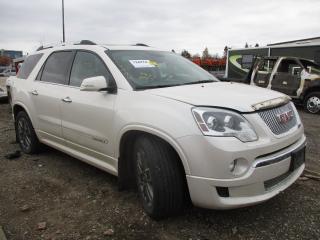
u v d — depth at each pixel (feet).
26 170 17.13
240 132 10.28
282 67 40.29
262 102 11.16
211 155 10.11
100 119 13.43
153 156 11.10
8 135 24.81
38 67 18.62
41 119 17.56
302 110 39.55
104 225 11.73
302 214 12.07
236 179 10.12
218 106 10.62
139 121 11.50
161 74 14.12
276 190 10.91
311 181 14.78
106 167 13.80
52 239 11.03
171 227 11.48
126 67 13.69
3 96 42.11
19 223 12.06
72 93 15.16
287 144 11.23
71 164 17.80
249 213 12.22
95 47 15.06
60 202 13.52
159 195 11.09
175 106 10.98
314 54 46.14
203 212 12.31
